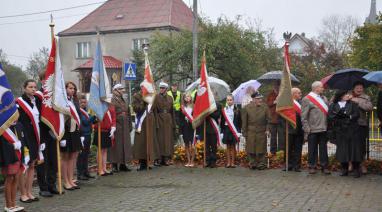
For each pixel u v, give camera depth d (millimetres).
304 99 10859
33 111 7930
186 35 31562
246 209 7426
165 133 12344
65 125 9023
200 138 12523
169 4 45625
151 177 10609
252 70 31688
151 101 11891
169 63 31672
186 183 9797
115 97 11492
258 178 10320
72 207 7746
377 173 10805
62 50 47250
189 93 13258
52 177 8773
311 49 41031
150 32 43469
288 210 7328
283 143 11625
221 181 9992
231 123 11828
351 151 10117
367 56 23516
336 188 9078
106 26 45562
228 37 29922
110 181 10141
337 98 10578
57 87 8625
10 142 7082
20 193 8328
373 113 13789
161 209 7508
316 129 10695
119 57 44844
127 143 11461
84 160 10336
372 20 41594
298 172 11109
